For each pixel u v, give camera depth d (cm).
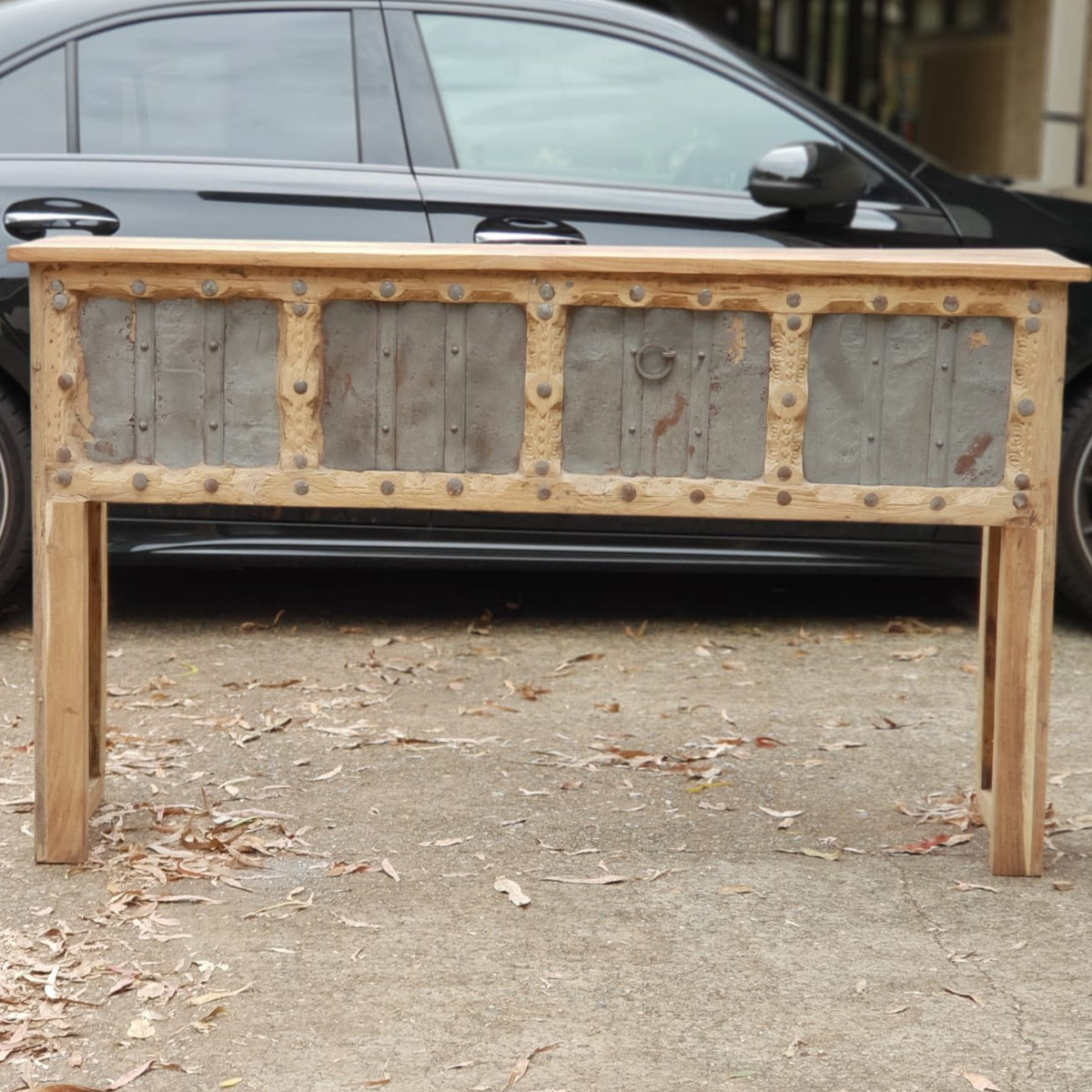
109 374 273
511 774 333
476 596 482
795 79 453
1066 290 270
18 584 433
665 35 439
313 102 425
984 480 276
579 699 386
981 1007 236
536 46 434
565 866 286
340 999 237
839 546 425
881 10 1384
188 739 352
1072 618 465
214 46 427
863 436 276
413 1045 224
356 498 277
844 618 464
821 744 355
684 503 278
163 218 406
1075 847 298
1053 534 276
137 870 280
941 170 445
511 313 274
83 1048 223
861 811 316
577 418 277
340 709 374
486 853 291
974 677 408
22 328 404
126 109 420
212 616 454
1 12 428
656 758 342
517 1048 223
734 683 400
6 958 247
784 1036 228
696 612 470
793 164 408
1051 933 261
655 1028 229
